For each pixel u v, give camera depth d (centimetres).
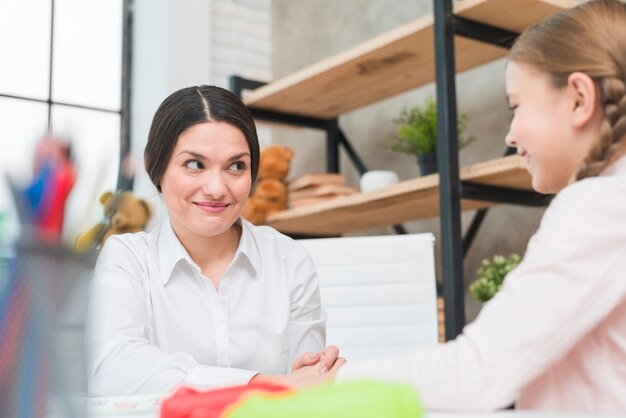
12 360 33
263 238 143
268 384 51
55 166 34
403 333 167
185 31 320
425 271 169
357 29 318
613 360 64
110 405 74
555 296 60
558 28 72
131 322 121
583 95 69
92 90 325
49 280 34
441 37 200
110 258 130
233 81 298
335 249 171
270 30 363
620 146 68
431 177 212
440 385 60
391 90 275
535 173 75
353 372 66
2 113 305
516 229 243
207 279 131
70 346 35
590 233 60
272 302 136
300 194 279
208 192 121
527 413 53
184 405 48
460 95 270
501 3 194
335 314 169
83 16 326
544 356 59
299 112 304
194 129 121
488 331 60
